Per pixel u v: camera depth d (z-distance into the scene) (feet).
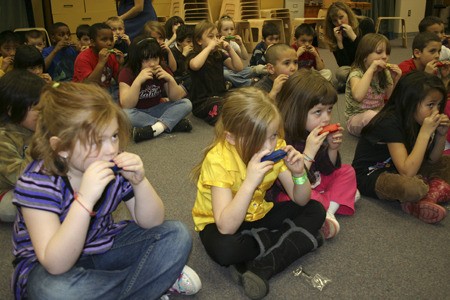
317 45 19.47
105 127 2.93
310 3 20.22
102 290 3.25
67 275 3.12
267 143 3.84
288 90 4.97
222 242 3.92
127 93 8.25
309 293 3.96
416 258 4.47
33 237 2.96
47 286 3.04
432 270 4.26
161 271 3.54
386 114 5.53
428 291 3.95
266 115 3.74
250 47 18.16
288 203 4.56
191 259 4.53
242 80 11.95
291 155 4.06
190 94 9.80
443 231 5.00
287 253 4.13
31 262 3.19
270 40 12.60
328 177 5.35
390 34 22.41
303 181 4.28
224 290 4.05
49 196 3.00
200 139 8.33
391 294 3.92
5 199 5.17
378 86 8.09
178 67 11.71
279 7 19.69
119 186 3.43
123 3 12.71
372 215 5.40
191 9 17.90
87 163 3.01
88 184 2.90
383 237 4.88
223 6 18.89
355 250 4.63
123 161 3.09
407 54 17.30
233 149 4.03
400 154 5.34
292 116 4.92
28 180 3.01
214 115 9.04
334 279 4.16
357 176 5.88
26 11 15.47
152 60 8.46
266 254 4.10
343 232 5.01
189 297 3.97
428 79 5.21
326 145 5.10
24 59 8.02
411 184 5.11
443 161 5.78
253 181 3.75
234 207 3.77
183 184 6.28
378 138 5.54
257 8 18.58
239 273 4.04
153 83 8.66
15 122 4.94
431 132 5.20
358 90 7.72
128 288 3.46
